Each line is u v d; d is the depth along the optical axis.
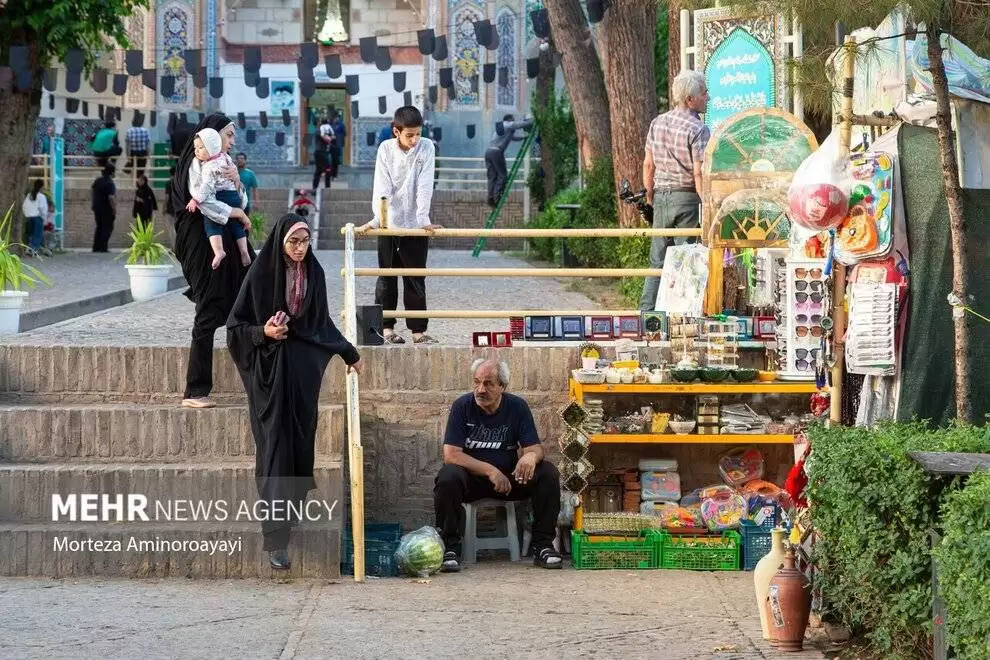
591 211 24.16
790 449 11.65
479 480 10.92
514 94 44.34
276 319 10.14
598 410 11.03
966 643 6.25
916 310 9.14
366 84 45.62
